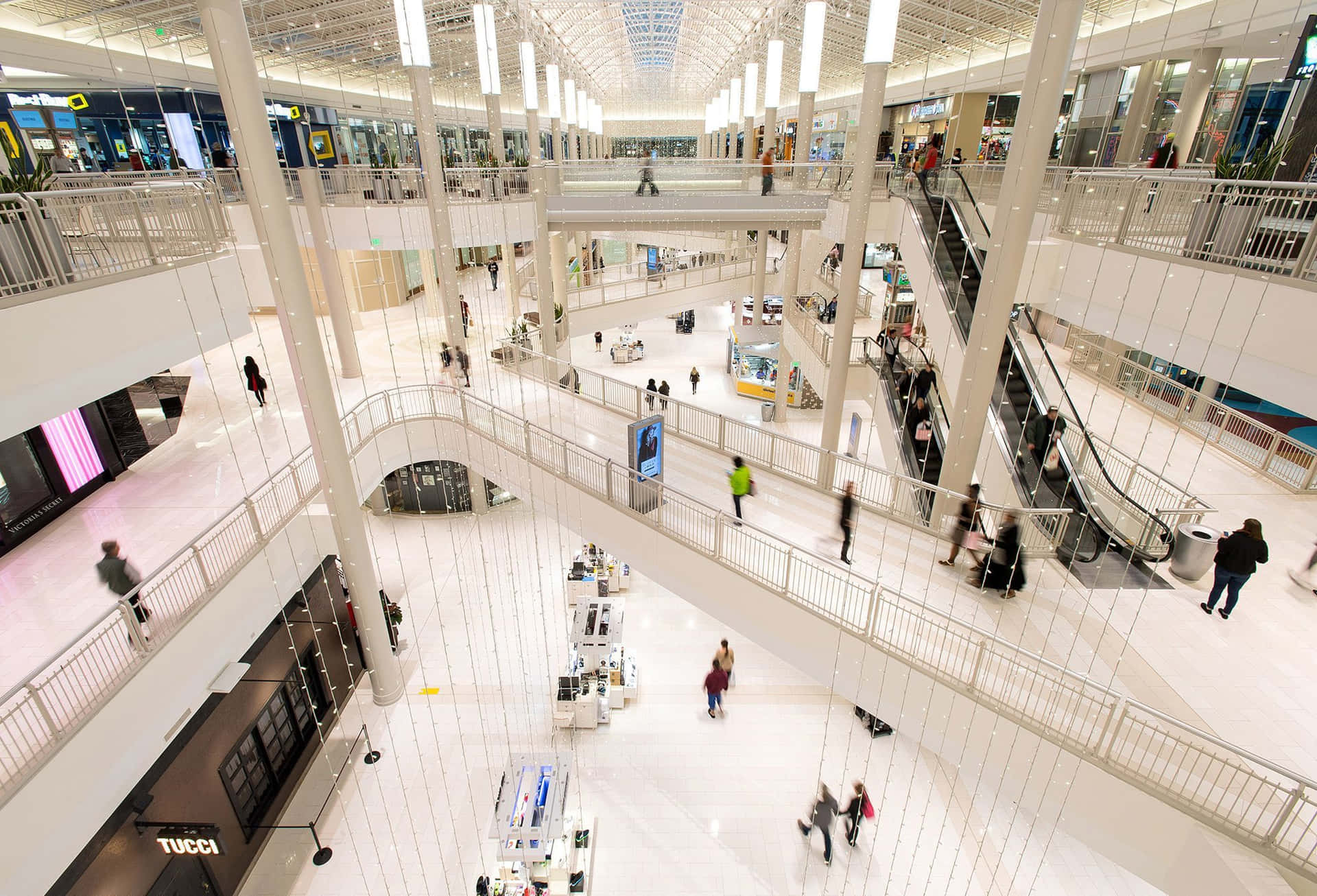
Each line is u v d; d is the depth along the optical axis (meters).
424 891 7.15
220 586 6.36
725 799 8.26
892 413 10.43
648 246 35.25
